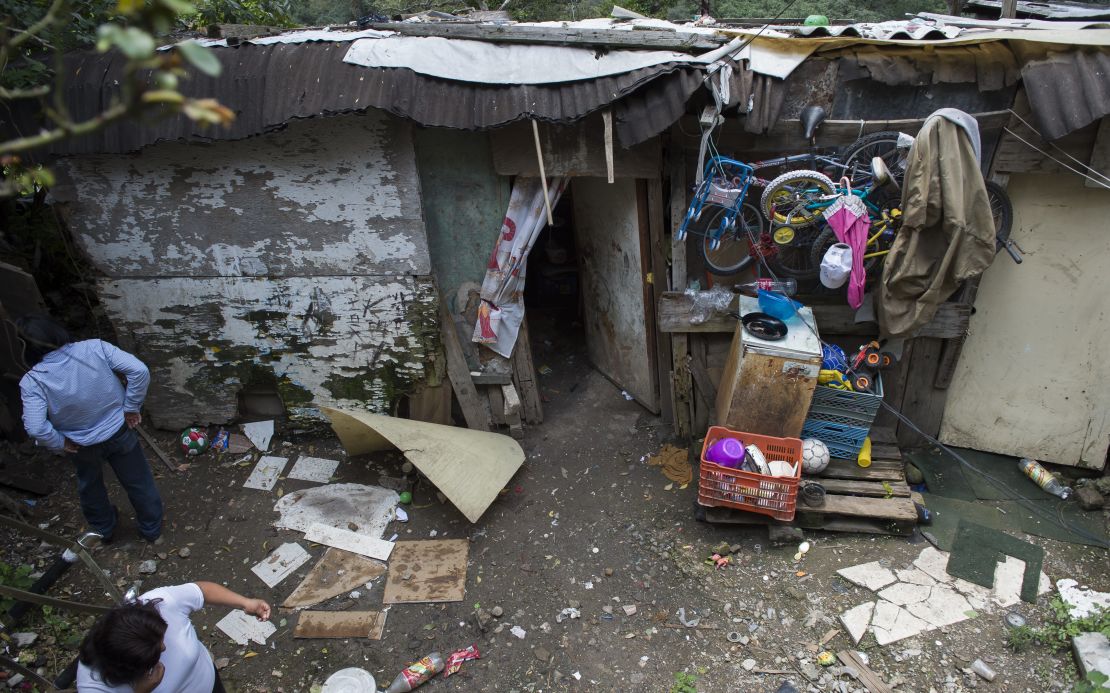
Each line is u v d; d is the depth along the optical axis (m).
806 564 4.23
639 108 4.07
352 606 4.09
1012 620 3.80
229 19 6.20
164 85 1.09
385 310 4.96
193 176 4.54
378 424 4.62
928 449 5.11
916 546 4.32
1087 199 4.17
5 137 4.24
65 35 4.12
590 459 5.27
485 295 5.05
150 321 5.04
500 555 4.44
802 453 4.44
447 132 4.59
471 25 4.33
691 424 5.32
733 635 3.83
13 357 4.91
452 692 3.60
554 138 4.54
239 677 3.67
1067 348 4.57
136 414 4.03
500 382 5.36
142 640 2.20
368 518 4.70
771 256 4.68
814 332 4.38
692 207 4.38
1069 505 4.64
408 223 4.65
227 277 4.88
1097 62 3.71
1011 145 4.12
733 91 4.02
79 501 4.75
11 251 6.33
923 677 3.54
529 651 3.80
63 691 3.14
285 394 5.31
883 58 4.11
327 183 4.54
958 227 3.80
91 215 4.69
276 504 4.82
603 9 10.91
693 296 4.82
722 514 4.43
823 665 3.63
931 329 4.64
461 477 4.56
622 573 4.27
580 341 6.82
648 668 3.68
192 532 4.59
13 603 3.83
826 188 4.13
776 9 9.45
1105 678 3.21
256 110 4.05
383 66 4.07
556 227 7.26
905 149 4.02
